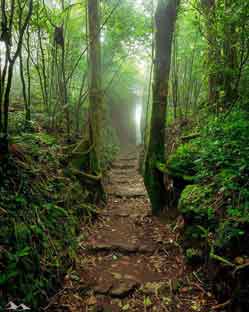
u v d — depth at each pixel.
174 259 3.19
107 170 8.42
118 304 2.46
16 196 2.56
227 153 3.05
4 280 1.91
